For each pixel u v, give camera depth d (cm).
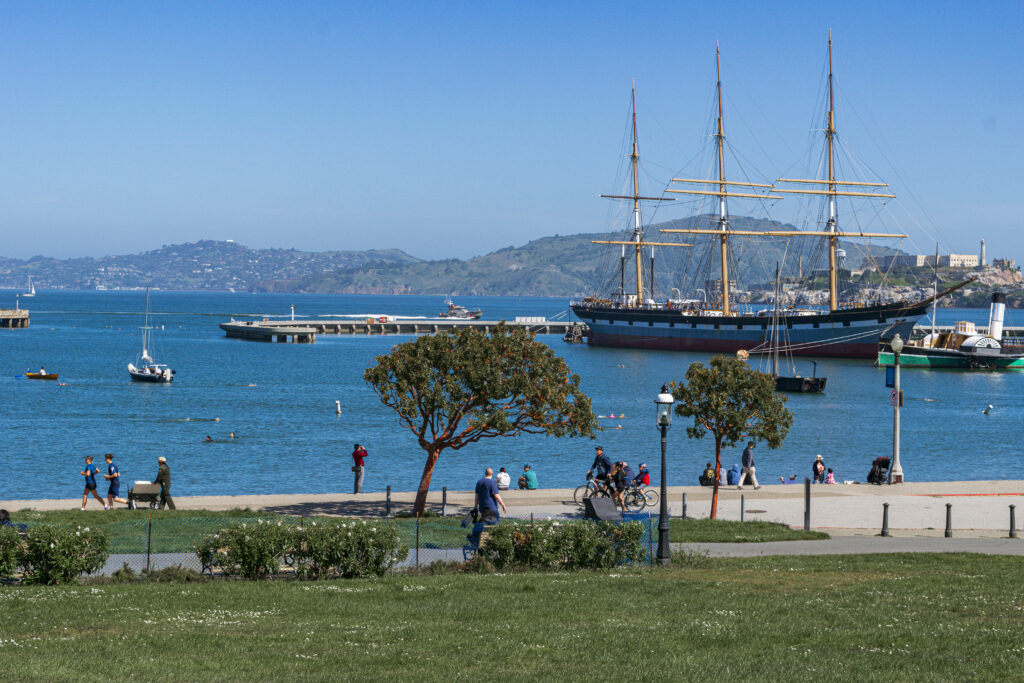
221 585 2645
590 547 3081
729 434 4659
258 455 7994
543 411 4453
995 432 9956
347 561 2850
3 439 8719
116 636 2034
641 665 1880
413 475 7194
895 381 5647
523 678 1772
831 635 2141
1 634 2031
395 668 1844
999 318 18950
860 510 4612
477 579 2778
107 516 4006
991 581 2839
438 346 4472
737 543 3716
